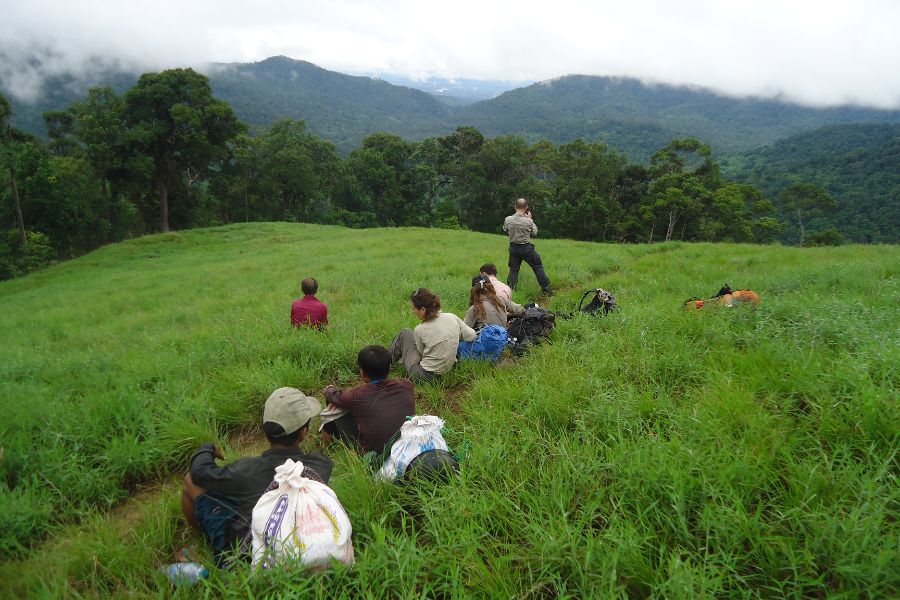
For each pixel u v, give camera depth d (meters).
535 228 9.46
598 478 2.85
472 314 6.16
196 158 48.25
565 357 4.94
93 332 9.63
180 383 5.16
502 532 2.65
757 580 2.18
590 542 2.25
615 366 4.44
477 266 12.62
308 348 6.06
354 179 68.31
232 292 13.00
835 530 2.14
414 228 33.78
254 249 28.11
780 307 5.62
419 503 2.93
